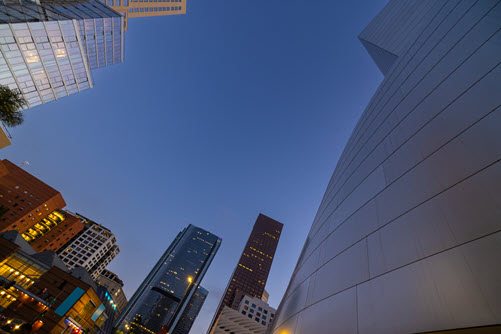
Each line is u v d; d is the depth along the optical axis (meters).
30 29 46.38
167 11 100.00
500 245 5.91
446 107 11.45
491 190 7.00
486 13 12.73
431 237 7.96
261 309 95.31
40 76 53.84
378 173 14.45
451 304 6.08
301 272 19.17
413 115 14.27
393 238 9.65
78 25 56.22
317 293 13.21
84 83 65.25
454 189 8.28
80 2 59.56
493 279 5.59
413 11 53.59
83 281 55.41
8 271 51.16
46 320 47.16
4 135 32.44
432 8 24.20
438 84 13.44
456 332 5.77
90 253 142.50
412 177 10.90
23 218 101.06
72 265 134.00
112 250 163.00
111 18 66.06
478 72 10.59
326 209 22.44
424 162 10.69
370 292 8.99
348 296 10.16
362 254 11.12
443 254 7.19
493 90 9.14
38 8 47.19
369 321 8.10
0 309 44.81
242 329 55.84
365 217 12.98
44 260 56.47
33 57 50.16
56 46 53.19
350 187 18.06
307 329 11.77
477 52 11.52
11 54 46.41
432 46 17.47
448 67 13.42
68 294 51.69
